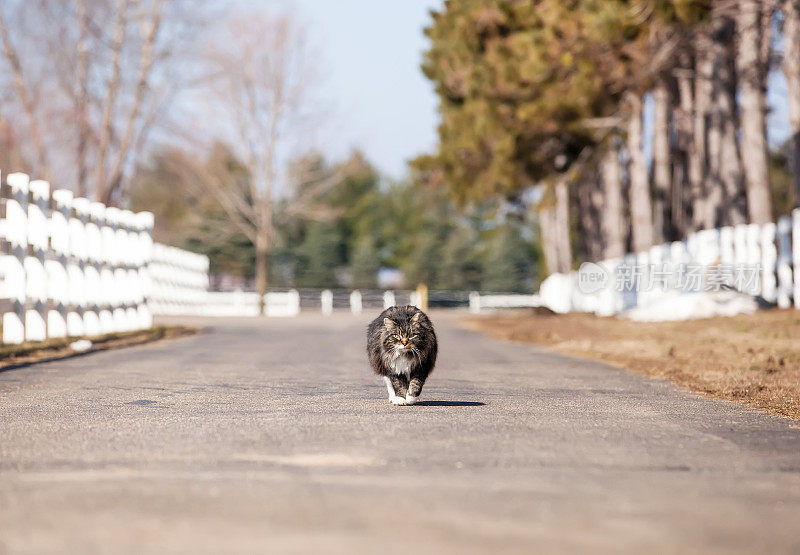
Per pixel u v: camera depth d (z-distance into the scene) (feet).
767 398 38.47
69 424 29.63
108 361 54.19
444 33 127.95
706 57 100.07
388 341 34.09
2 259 57.52
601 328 83.46
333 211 233.35
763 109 93.25
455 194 130.72
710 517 18.43
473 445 26.09
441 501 19.24
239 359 56.95
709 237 89.45
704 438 28.30
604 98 98.48
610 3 76.79
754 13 85.35
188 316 137.08
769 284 81.25
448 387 41.45
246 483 20.89
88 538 16.31
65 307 65.31
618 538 16.70
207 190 226.38
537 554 15.57
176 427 29.04
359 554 15.38
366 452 24.81
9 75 144.87
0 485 20.68
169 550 15.57
